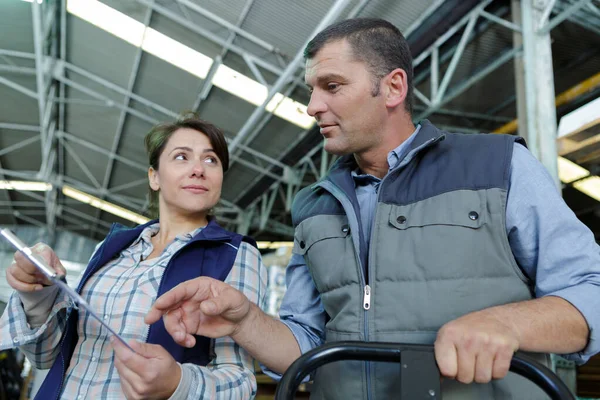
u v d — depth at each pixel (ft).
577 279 2.83
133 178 32.58
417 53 15.06
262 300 4.27
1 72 23.63
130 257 4.50
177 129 4.80
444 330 2.29
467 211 3.19
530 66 10.84
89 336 4.00
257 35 17.12
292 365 2.33
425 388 2.21
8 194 40.47
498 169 3.22
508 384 2.97
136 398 2.81
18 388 13.33
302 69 17.93
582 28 13.05
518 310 2.48
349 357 2.36
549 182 3.13
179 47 18.93
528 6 11.19
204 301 2.94
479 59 15.06
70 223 47.67
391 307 3.22
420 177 3.43
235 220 32.50
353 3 14.37
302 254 3.93
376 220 3.38
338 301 3.51
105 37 19.81
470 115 17.39
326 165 22.36
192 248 4.16
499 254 3.10
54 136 29.60
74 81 24.06
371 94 3.44
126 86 22.79
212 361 3.85
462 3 13.01
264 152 24.34
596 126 10.76
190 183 4.53
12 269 3.62
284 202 30.04
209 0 16.31
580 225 2.99
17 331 3.88
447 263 3.15
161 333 3.82
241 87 19.92
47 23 19.42
